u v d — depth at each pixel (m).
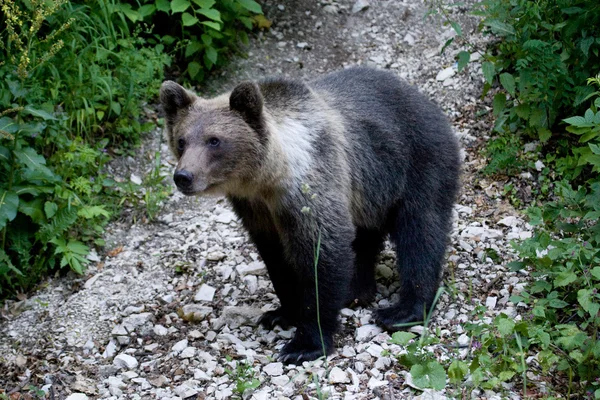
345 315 3.42
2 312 3.59
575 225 3.30
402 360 3.00
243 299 3.56
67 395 3.18
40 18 3.55
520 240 3.60
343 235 3.19
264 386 3.07
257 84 3.13
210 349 3.30
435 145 3.43
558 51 3.99
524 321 3.05
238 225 3.92
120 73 4.21
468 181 3.96
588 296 2.97
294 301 3.38
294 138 3.15
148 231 3.92
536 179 3.90
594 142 3.66
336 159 3.22
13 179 3.66
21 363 3.34
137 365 3.27
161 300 3.58
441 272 3.44
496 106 4.03
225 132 3.08
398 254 3.44
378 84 3.47
